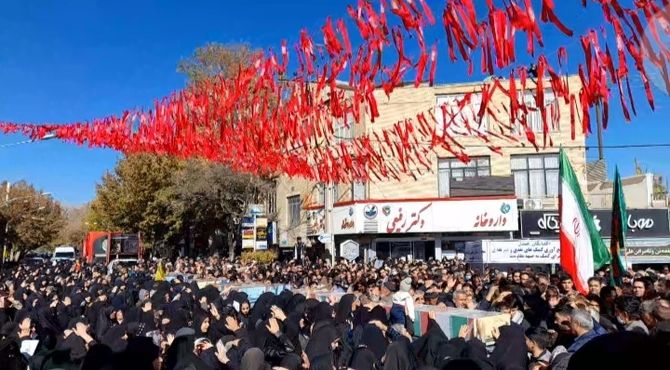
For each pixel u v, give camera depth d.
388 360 5.83
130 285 16.83
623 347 1.38
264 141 4.71
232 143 5.00
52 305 11.48
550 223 24.73
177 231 42.28
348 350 6.60
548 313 7.83
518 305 8.48
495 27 2.67
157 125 5.17
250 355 5.88
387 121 19.39
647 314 6.00
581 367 1.41
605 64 2.80
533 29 2.60
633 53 2.49
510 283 10.30
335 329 6.98
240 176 31.53
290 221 33.44
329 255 28.16
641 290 8.16
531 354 6.50
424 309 9.00
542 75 3.26
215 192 32.38
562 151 9.21
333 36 3.32
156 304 11.23
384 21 3.04
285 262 28.41
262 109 4.47
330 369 5.93
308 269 20.19
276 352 7.21
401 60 3.06
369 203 25.94
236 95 4.46
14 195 60.72
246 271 20.06
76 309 11.50
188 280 18.66
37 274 24.23
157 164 42.00
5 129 5.69
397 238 26.56
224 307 10.17
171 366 6.91
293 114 4.27
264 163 6.93
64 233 94.94
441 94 19.64
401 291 9.05
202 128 5.00
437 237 25.98
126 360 6.05
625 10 2.38
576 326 5.26
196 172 32.56
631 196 28.33
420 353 6.45
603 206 26.72
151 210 41.97
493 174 25.47
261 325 7.71
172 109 5.05
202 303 10.35
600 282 8.78
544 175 25.33
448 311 8.66
